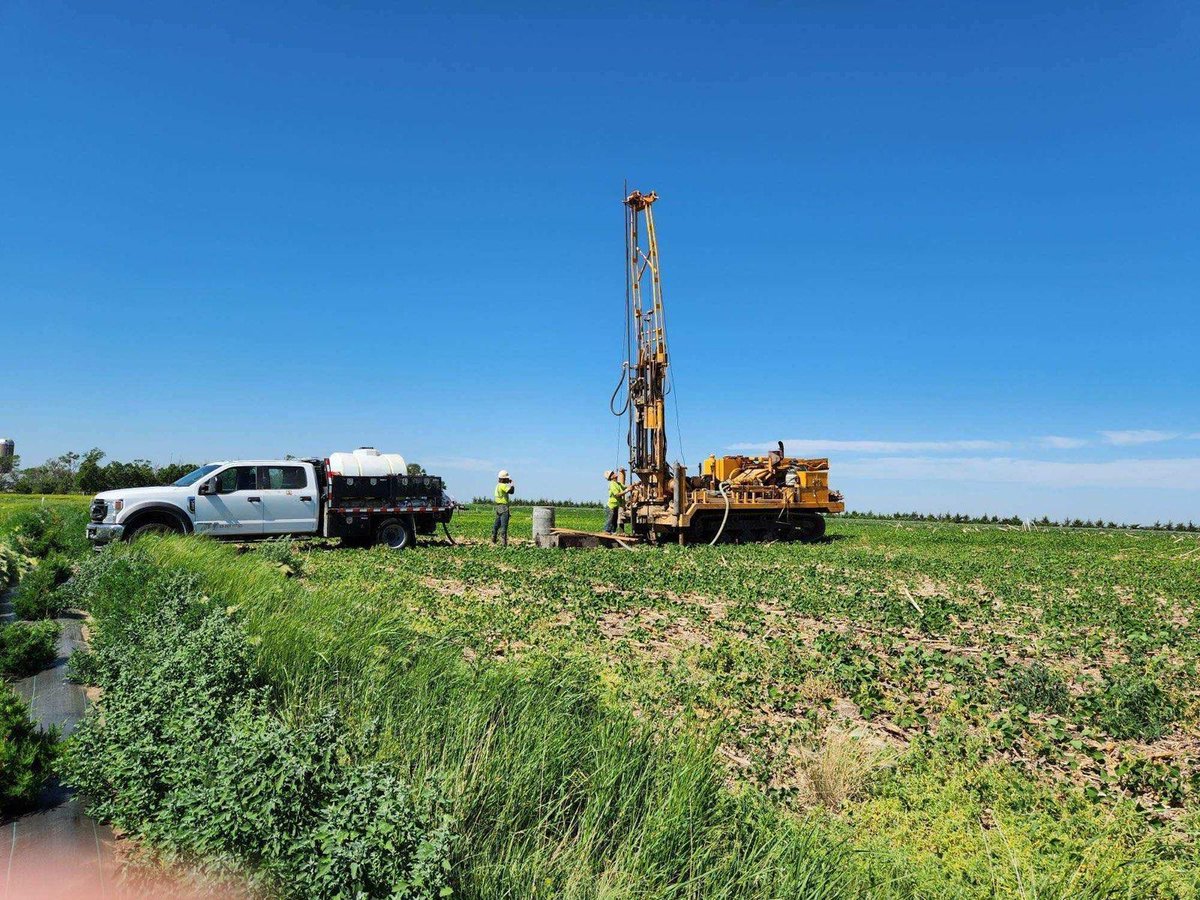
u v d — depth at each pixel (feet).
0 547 41.14
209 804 11.27
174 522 60.29
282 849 10.69
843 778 18.12
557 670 22.91
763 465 88.69
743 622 36.94
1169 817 17.31
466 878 10.92
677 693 24.22
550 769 14.44
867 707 23.95
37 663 23.77
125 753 13.57
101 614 27.58
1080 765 20.33
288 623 21.47
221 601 25.38
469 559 61.62
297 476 65.21
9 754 14.48
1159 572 58.90
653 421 81.66
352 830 10.27
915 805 17.02
